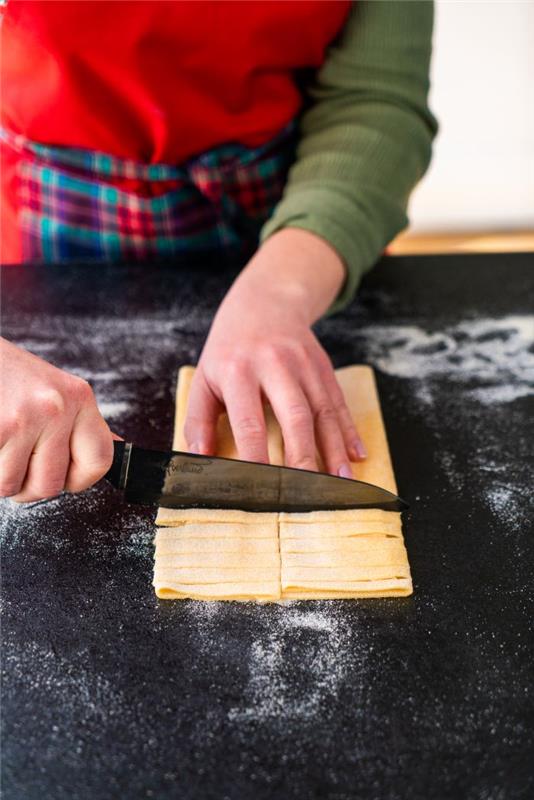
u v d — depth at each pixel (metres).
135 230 1.33
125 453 0.87
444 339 1.22
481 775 0.69
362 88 1.28
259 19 1.15
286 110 1.27
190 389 1.02
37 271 1.36
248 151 1.27
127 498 0.92
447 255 1.42
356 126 1.27
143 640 0.80
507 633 0.80
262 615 0.83
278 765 0.70
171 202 1.29
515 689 0.75
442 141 2.39
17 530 0.92
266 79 1.24
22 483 0.81
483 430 1.05
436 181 2.46
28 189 1.31
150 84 1.15
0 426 0.75
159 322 1.26
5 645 0.80
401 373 1.16
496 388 1.12
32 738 0.72
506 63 2.24
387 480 0.97
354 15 1.28
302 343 1.02
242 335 1.01
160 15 1.10
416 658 0.78
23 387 0.76
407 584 0.84
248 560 0.88
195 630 0.81
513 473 0.99
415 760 0.70
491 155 2.41
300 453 0.92
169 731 0.72
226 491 0.91
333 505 0.92
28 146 1.25
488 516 0.93
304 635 0.81
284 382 0.96
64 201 1.30
